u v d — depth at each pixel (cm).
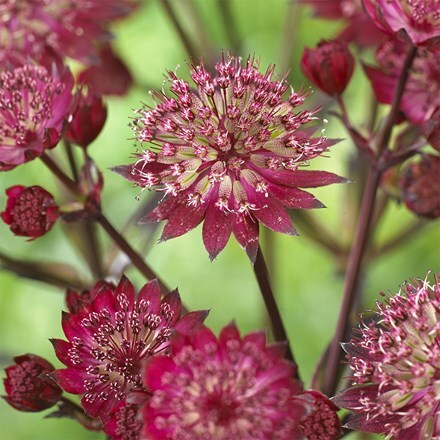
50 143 41
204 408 37
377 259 47
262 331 38
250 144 39
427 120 42
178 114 39
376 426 39
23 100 41
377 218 46
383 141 42
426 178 44
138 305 39
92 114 42
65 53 45
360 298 45
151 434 37
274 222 39
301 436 37
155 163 40
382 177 44
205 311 39
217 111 39
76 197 42
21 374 41
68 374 39
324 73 42
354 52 46
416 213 44
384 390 39
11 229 41
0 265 45
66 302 41
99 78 47
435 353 38
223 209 39
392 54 43
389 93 43
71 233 45
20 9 44
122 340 39
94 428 41
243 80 39
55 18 45
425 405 38
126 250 42
